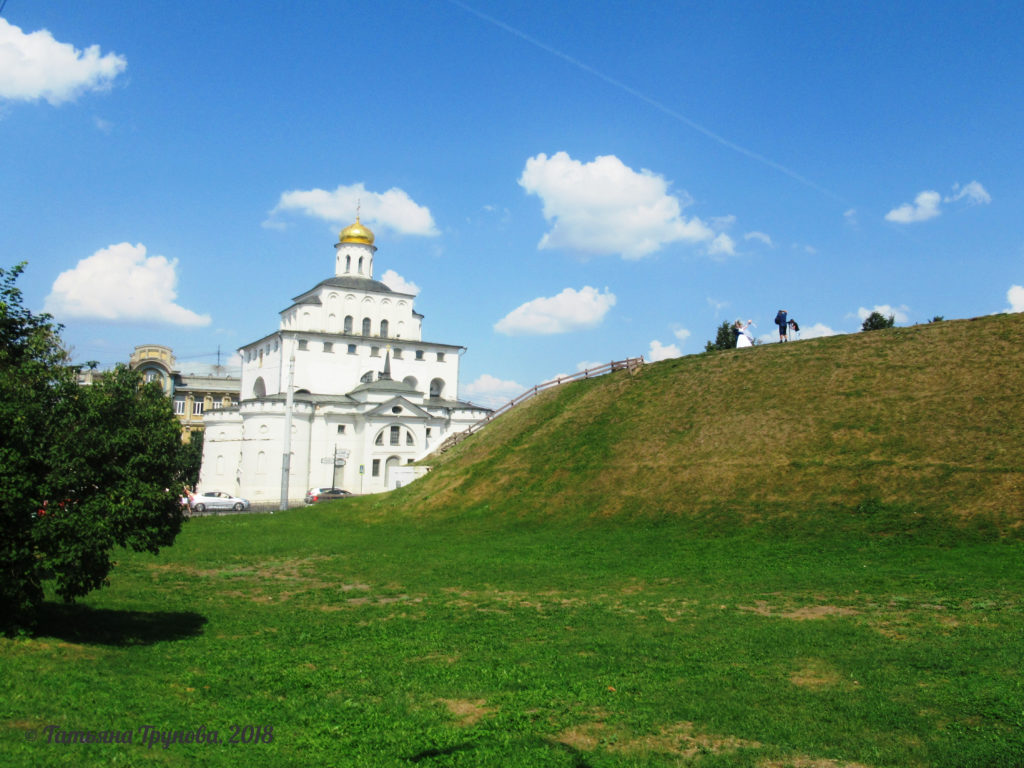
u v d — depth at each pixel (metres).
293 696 13.39
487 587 24.47
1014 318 40.25
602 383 50.59
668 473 37.19
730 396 42.16
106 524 16.20
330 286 95.88
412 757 10.74
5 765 9.45
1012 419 32.25
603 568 26.88
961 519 27.33
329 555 32.62
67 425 16.78
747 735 11.45
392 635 18.12
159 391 19.19
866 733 11.36
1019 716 11.67
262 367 97.69
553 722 12.12
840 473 32.62
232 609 21.97
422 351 97.56
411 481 51.38
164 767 9.91
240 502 67.62
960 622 17.55
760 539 29.28
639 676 14.30
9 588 15.29
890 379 38.41
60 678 13.12
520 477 42.09
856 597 20.56
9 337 19.67
